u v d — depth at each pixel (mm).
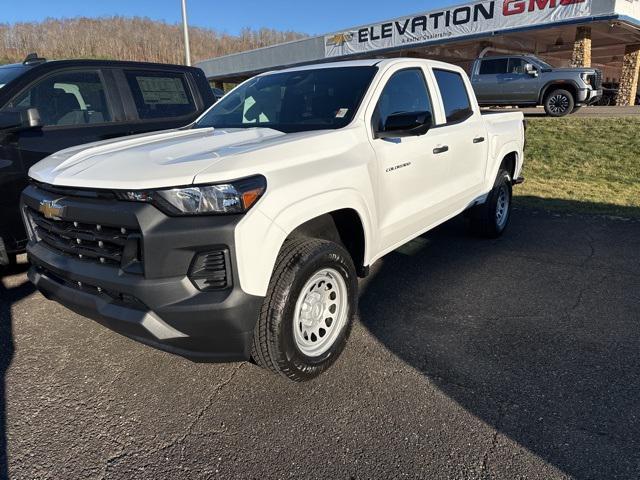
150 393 2832
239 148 2686
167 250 2277
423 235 5984
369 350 3258
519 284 4371
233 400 2760
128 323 2383
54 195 2719
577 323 3604
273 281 2559
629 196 8062
